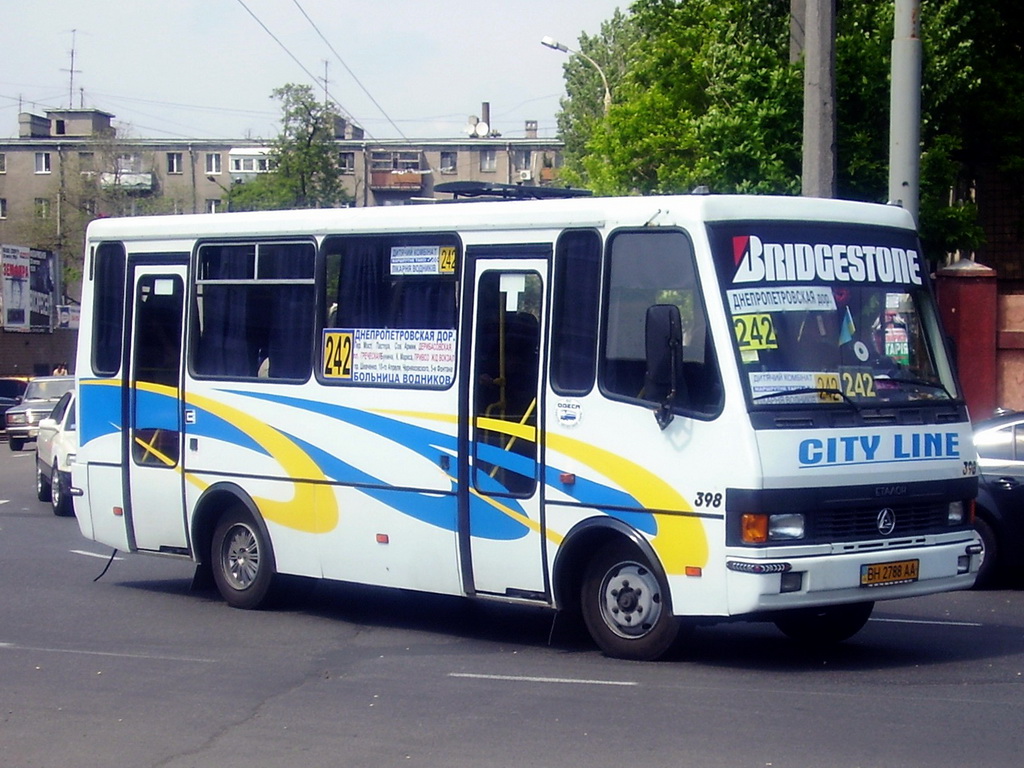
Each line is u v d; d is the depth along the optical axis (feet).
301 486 37.73
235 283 39.78
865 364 30.99
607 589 31.65
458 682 29.45
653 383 29.22
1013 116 78.74
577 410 31.58
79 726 26.02
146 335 42.06
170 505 41.24
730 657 32.14
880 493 30.04
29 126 288.71
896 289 32.17
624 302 31.09
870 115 63.77
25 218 274.77
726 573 28.76
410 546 35.09
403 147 285.84
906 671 30.42
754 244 30.27
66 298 246.27
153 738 25.04
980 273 68.80
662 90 96.17
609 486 30.91
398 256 35.78
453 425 34.14
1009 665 31.24
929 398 31.63
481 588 33.71
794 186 62.13
